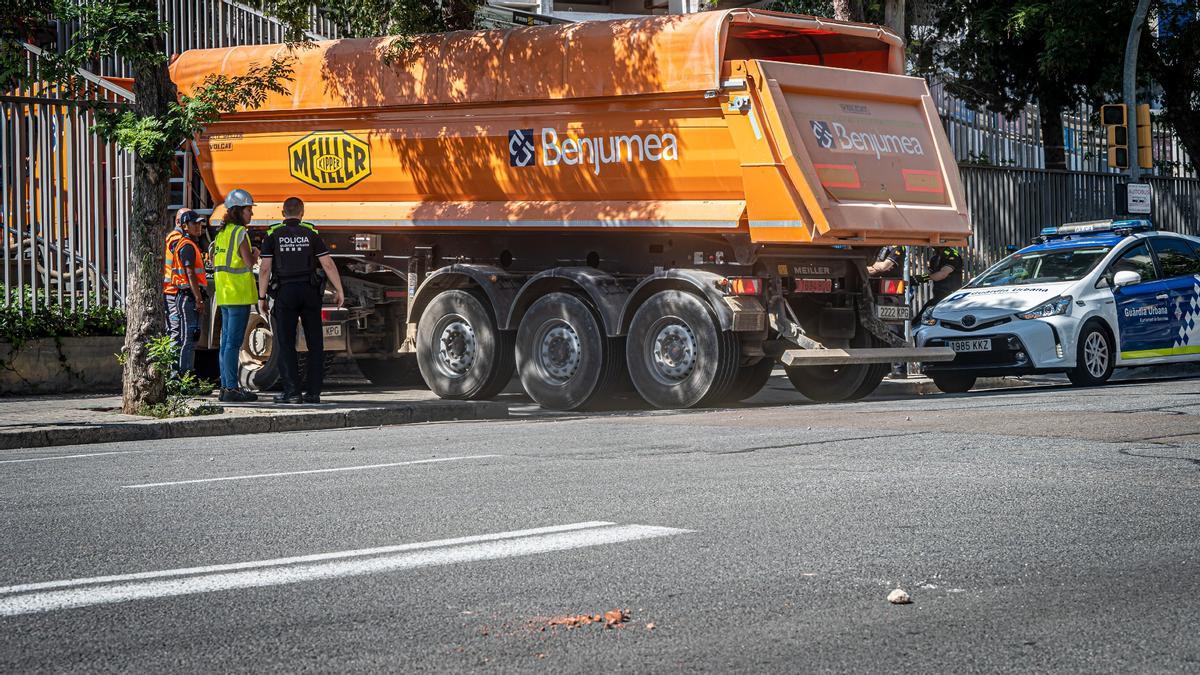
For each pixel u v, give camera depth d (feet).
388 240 52.06
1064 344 50.16
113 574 17.81
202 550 19.34
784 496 23.22
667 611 15.46
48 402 46.19
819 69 44.11
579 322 45.98
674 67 43.98
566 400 46.26
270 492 24.77
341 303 44.73
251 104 47.85
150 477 27.50
